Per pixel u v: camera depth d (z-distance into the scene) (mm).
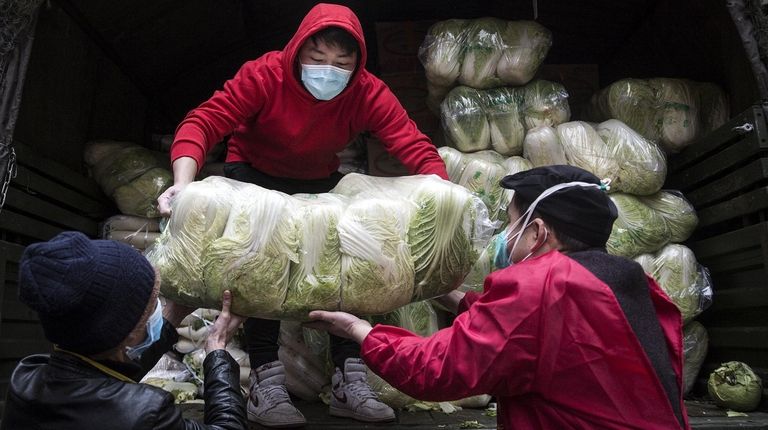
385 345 1734
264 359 2531
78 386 1389
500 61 3719
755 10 2885
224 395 1625
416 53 4398
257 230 1938
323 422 2518
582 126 3561
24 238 2916
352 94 2604
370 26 5023
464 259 2127
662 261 3354
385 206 2047
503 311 1539
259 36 5020
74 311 1343
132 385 1420
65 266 1346
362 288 1990
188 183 2209
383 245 1995
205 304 1979
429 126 4285
